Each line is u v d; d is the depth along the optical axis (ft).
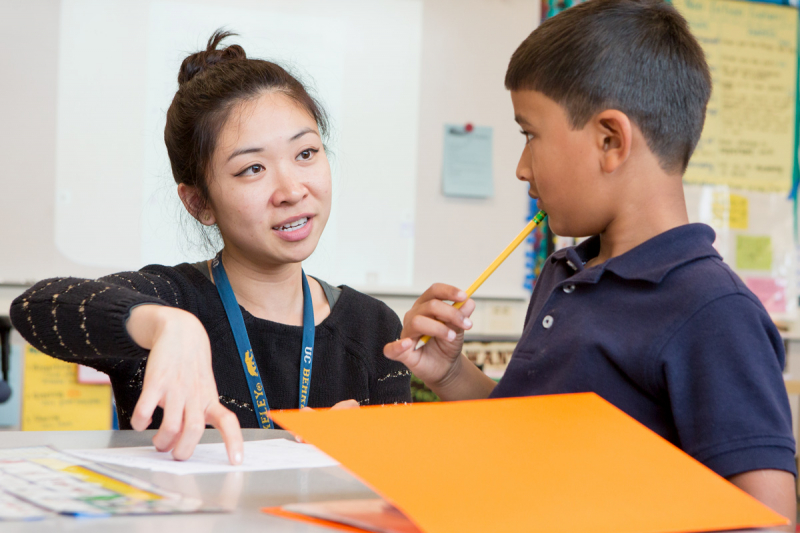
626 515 1.26
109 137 7.77
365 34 8.51
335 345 3.73
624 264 2.25
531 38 2.56
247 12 8.12
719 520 1.28
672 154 2.36
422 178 8.71
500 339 8.64
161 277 3.51
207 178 3.36
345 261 8.48
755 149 9.84
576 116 2.33
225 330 3.51
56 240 7.66
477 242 8.88
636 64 2.30
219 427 1.90
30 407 7.67
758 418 1.81
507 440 1.50
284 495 1.56
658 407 2.08
